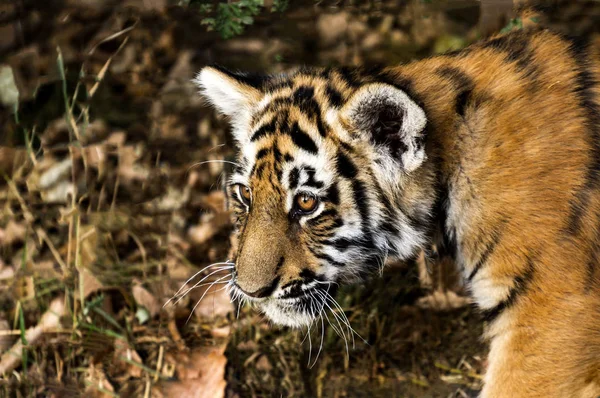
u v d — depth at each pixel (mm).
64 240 8875
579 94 5777
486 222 5734
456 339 8148
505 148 5719
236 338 8031
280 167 5859
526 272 5621
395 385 7770
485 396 5883
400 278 8453
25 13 10477
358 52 9961
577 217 5535
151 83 10117
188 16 10344
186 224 9047
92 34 10469
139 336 8008
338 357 7988
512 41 6227
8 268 8609
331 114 5801
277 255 5871
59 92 9945
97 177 9312
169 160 9562
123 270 8570
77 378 7574
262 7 9945
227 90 6496
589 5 8430
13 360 7594
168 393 7477
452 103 5938
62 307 8070
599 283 5523
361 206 5883
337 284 6324
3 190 9383
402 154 5688
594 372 5621
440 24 10055
